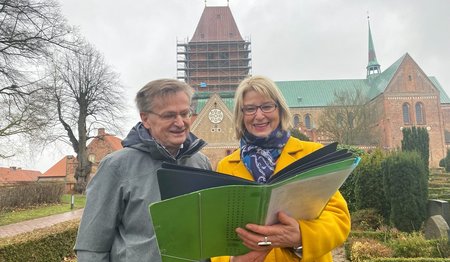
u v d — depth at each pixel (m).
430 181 26.39
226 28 73.38
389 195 11.88
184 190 1.87
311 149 2.68
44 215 19.03
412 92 61.62
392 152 12.71
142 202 2.31
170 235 1.76
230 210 1.75
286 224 1.88
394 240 9.37
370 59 82.75
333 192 1.95
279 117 2.72
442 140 60.31
